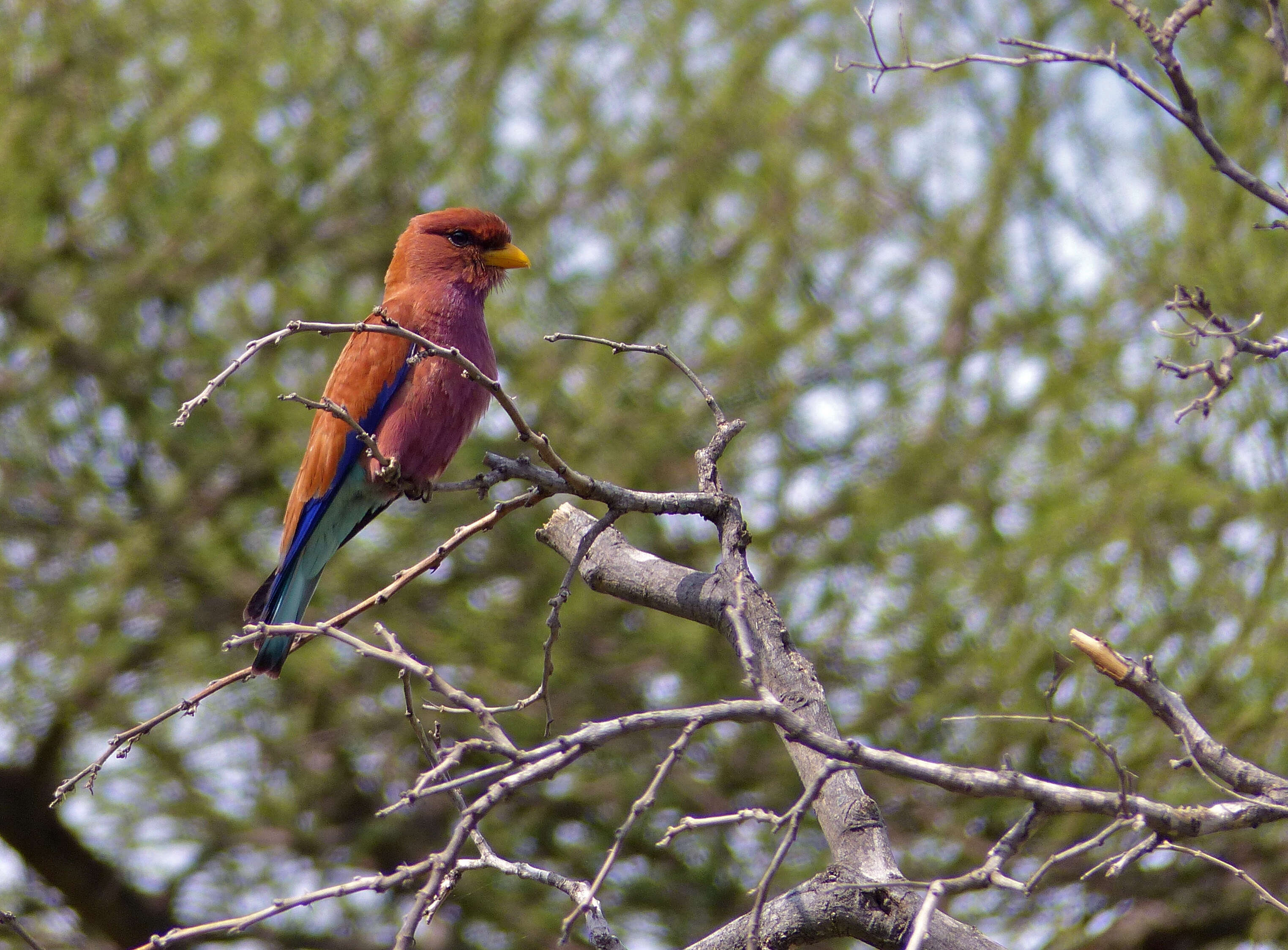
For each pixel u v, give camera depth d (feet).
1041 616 34.09
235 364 13.88
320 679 37.68
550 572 38.29
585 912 12.74
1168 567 33.88
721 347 38.50
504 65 41.16
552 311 38.96
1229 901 34.55
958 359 38.58
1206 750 13.78
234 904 40.98
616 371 38.04
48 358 39.73
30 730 40.22
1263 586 32.60
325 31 41.19
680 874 37.68
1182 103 15.23
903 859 34.53
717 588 17.93
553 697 37.83
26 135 39.60
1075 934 34.24
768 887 11.75
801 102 40.11
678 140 40.34
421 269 26.50
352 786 40.88
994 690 34.06
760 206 39.63
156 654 40.45
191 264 40.19
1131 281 37.27
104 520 39.47
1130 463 34.81
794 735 12.30
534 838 38.81
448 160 40.83
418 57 41.32
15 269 39.04
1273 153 35.06
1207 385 34.04
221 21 40.88
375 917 41.55
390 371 25.11
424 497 25.96
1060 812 12.66
